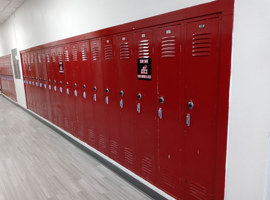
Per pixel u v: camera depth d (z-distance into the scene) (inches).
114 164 112.6
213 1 56.1
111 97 104.7
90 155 135.0
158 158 83.8
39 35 185.3
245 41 51.4
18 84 281.9
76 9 124.3
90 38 112.3
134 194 93.9
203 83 63.0
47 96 189.2
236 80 54.7
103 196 92.9
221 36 55.9
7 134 180.1
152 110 82.3
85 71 122.9
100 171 114.7
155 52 76.4
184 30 65.2
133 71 88.2
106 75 105.3
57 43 150.6
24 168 120.1
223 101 57.9
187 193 74.3
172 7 68.5
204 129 65.0
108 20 99.3
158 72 76.6
